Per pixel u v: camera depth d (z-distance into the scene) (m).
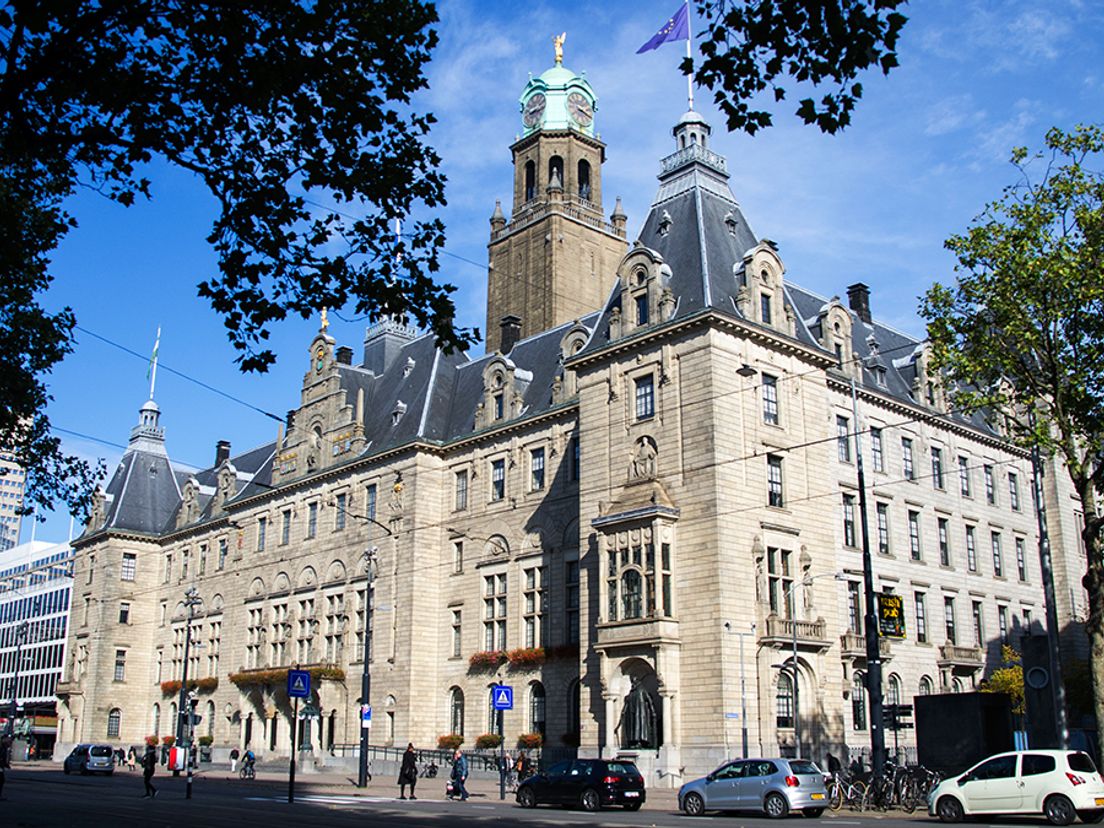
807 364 54.19
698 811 33.94
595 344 55.53
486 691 61.34
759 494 49.41
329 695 69.50
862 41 13.96
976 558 65.75
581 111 96.62
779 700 47.69
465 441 66.38
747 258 52.53
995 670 63.41
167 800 39.84
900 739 55.62
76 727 94.19
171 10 15.68
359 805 37.56
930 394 65.19
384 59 17.17
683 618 47.44
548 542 59.72
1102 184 35.28
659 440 50.66
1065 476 72.81
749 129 15.07
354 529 71.75
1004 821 29.27
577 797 37.03
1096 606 34.38
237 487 89.38
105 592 95.38
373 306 18.30
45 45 14.89
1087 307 35.25
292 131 17.34
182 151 16.69
